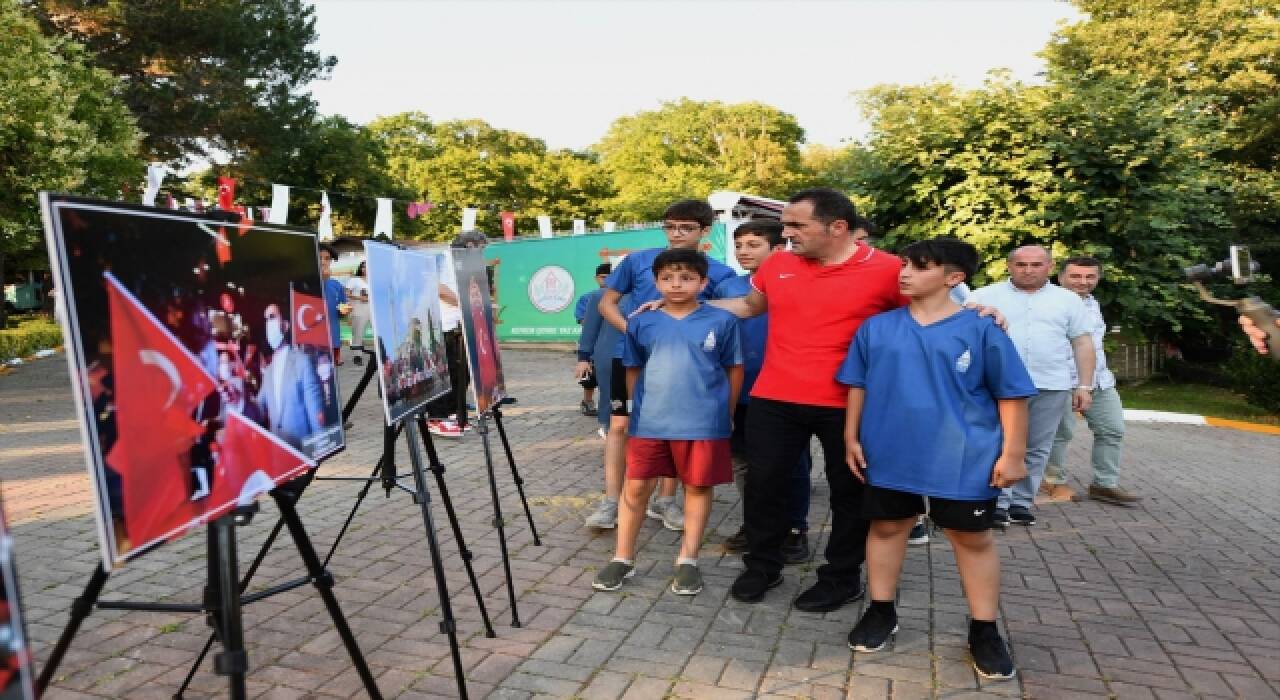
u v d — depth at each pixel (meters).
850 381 3.27
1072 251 12.13
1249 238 16.25
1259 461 8.32
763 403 3.68
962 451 2.98
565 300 18.02
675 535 4.75
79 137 15.40
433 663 3.08
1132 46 20.56
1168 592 4.02
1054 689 2.96
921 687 2.96
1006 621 3.62
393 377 2.77
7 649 1.30
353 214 32.06
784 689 2.92
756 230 4.34
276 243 2.27
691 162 49.28
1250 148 18.28
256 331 2.11
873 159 13.70
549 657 3.14
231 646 1.79
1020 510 5.26
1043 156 11.98
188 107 21.34
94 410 1.50
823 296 3.54
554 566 4.19
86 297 1.52
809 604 3.63
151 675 2.96
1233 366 12.16
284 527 4.70
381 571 4.05
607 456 4.78
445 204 36.91
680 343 3.77
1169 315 12.56
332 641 3.25
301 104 24.02
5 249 15.48
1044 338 5.08
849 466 3.37
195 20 20.33
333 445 2.49
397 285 2.97
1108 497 5.95
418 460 2.83
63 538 4.53
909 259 3.10
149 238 1.72
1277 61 18.53
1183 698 2.91
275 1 23.33
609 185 44.09
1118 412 5.87
